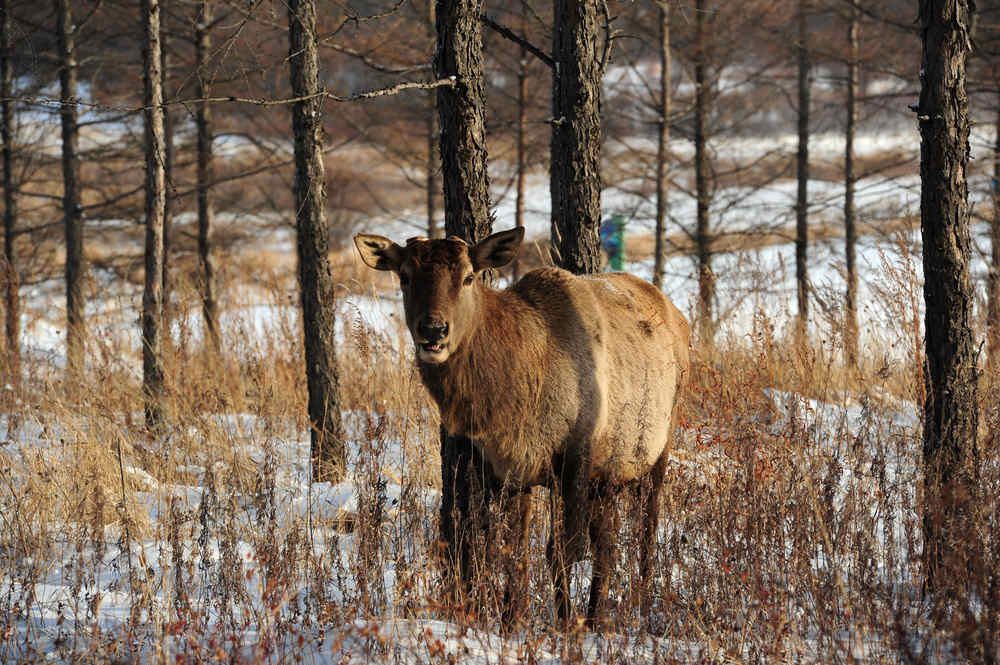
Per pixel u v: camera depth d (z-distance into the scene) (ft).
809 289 145.38
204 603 65.98
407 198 369.30
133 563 77.46
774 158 267.59
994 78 174.40
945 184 75.46
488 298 69.15
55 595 71.20
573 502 69.82
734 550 67.15
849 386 124.06
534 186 411.75
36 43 165.89
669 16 183.93
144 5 125.29
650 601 67.21
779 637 58.08
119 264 223.51
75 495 88.43
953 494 64.69
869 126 344.49
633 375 74.13
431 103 186.60
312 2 108.37
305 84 110.32
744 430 81.41
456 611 62.90
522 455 69.21
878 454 77.66
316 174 111.55
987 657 55.01
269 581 62.18
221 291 183.93
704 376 104.01
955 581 62.49
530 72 179.63
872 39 189.06
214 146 198.39
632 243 300.40
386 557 71.46
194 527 75.92
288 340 144.05
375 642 59.16
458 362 66.64
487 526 67.56
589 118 90.43
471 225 81.76
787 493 73.20
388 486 99.76
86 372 140.26
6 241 188.96
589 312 72.69
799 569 67.56
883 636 60.54
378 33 154.92
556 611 67.97
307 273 110.63
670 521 81.87
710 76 196.13
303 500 97.19
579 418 69.77
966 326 75.87
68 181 168.66
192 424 112.78
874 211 248.73
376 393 122.93
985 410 90.17
